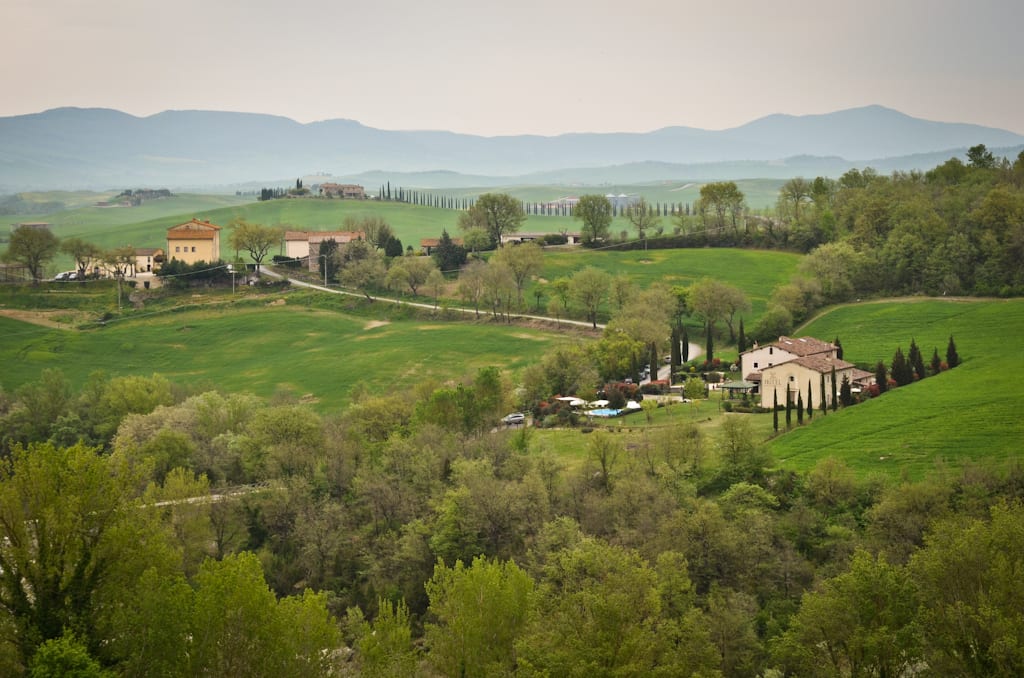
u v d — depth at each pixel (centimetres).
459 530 10331
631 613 6725
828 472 10869
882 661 6538
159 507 10006
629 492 10606
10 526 6550
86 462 7000
